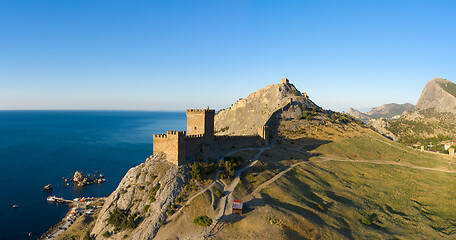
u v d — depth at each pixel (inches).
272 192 3166.8
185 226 2527.1
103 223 2925.7
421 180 4200.3
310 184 3627.0
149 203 2896.2
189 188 3051.2
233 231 2423.7
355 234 2564.0
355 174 4328.3
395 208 3292.3
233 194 3026.6
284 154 4744.1
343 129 6683.1
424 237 2632.9
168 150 3398.1
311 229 2493.8
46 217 4008.4
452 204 3410.4
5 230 3634.4
